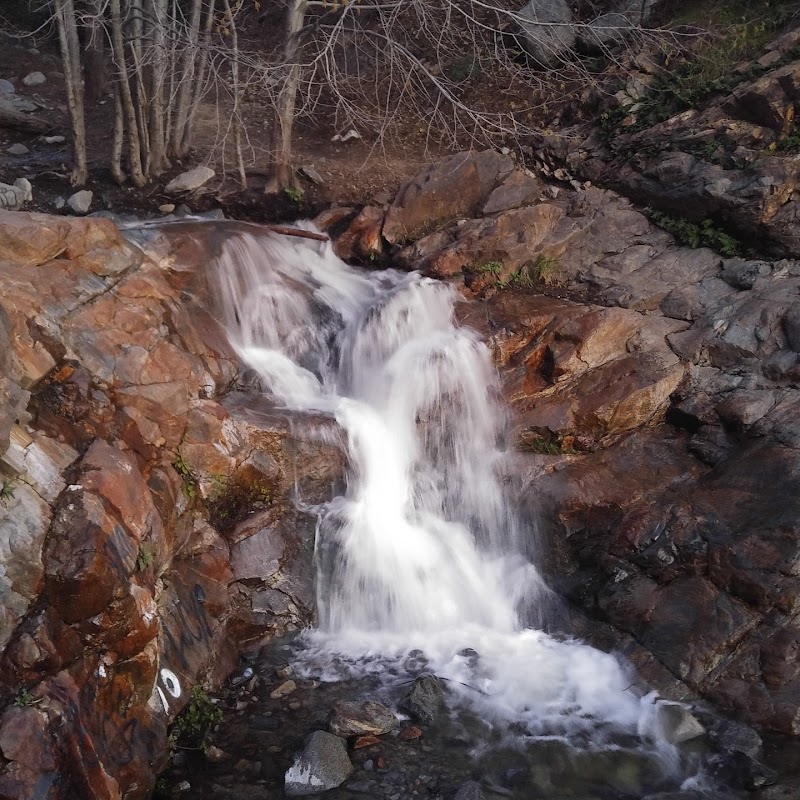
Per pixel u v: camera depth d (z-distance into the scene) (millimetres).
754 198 8281
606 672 6070
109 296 6117
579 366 7531
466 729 5574
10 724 4129
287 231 8406
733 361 7492
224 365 7004
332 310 8188
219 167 9719
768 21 9945
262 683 5953
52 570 4527
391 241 8781
